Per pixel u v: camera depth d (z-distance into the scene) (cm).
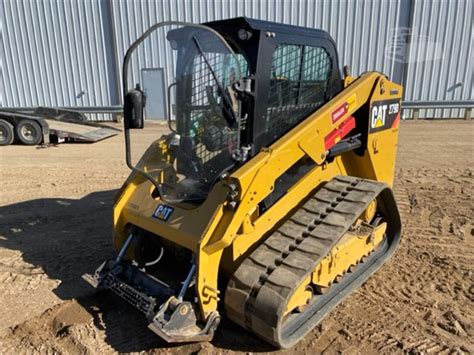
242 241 288
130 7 1201
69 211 542
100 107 1270
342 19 1177
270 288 262
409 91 1222
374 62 1204
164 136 349
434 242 435
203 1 1185
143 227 314
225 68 279
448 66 1204
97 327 305
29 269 388
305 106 322
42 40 1257
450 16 1162
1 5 1236
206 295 269
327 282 311
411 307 323
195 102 301
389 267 383
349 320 307
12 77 1302
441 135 1003
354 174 390
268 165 276
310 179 334
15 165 775
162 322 261
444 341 283
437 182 643
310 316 302
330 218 302
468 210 525
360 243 347
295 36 296
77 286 359
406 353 272
